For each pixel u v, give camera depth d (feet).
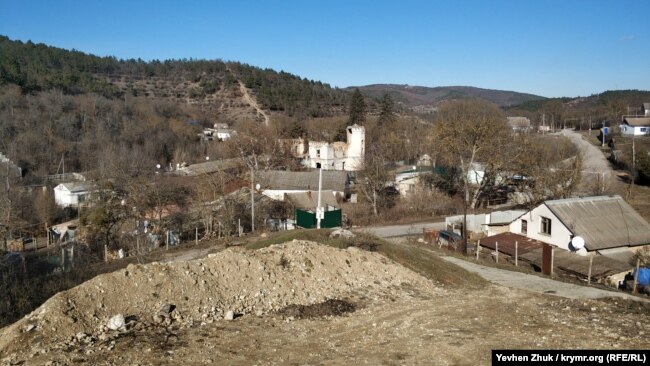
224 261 39.63
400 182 145.48
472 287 50.06
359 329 33.09
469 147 133.80
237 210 106.52
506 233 87.40
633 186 151.74
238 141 196.65
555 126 347.15
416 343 30.12
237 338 29.89
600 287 55.42
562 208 79.61
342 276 44.86
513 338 31.12
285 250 45.37
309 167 201.67
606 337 31.58
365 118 270.05
